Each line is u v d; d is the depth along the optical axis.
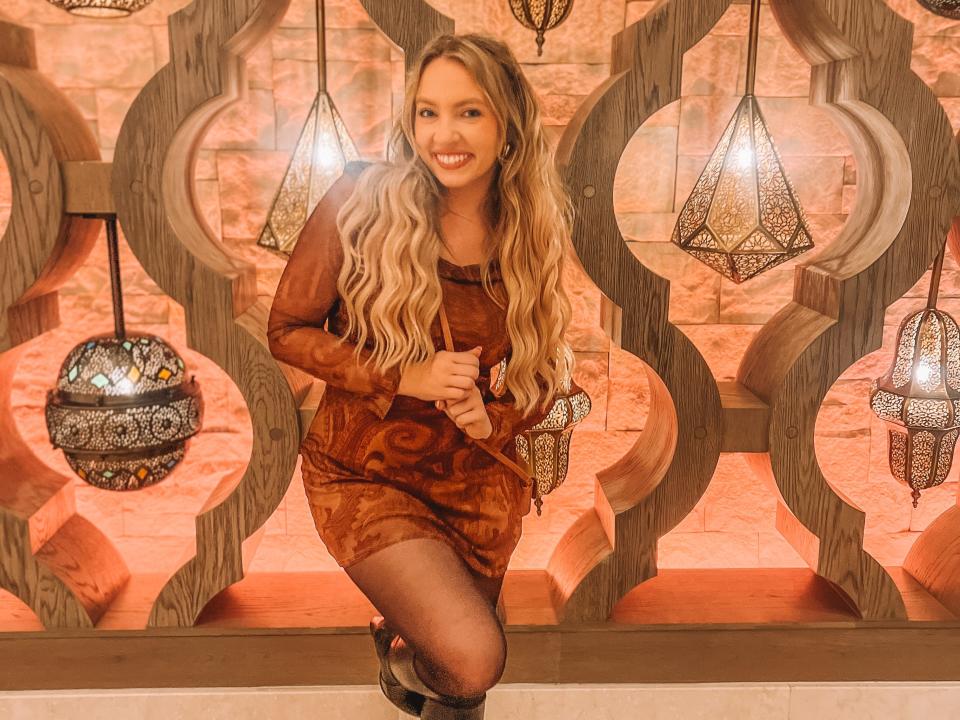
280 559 2.36
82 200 1.71
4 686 1.94
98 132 2.15
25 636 1.91
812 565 1.97
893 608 1.97
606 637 1.97
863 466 2.37
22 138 1.67
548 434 1.87
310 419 1.83
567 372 1.84
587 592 1.94
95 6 1.72
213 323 1.76
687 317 2.28
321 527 1.47
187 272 1.73
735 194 1.68
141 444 1.80
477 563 1.56
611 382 2.32
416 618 1.38
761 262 1.73
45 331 1.90
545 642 1.97
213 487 2.33
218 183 2.17
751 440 1.87
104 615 1.97
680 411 1.85
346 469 1.49
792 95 2.17
